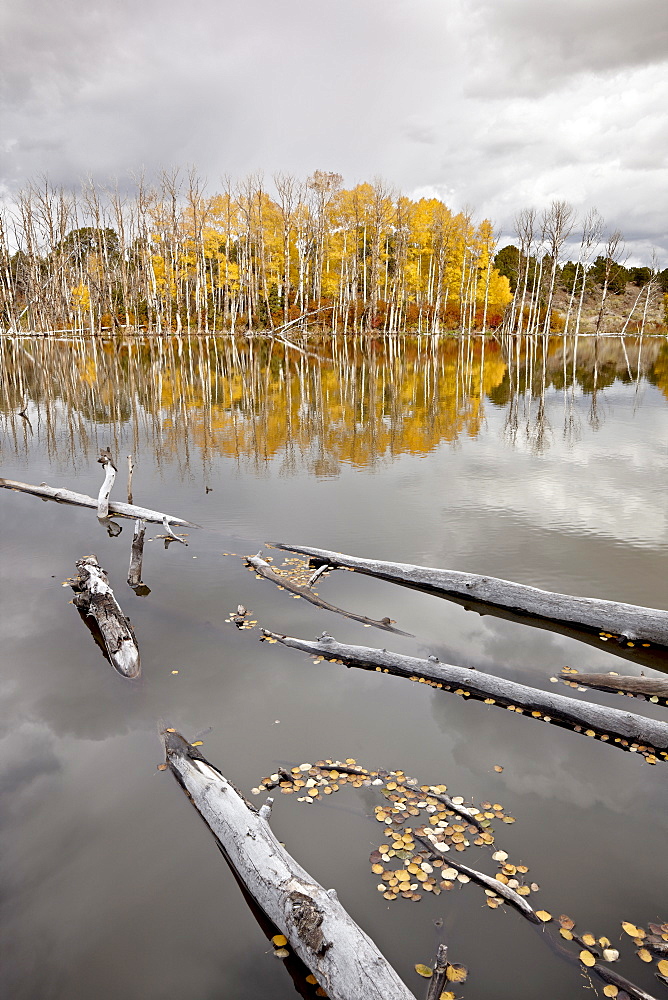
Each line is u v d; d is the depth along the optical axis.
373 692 5.34
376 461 13.65
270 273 61.88
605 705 5.14
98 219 53.56
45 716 4.98
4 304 55.59
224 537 9.20
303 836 3.76
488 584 7.04
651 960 2.96
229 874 3.54
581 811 3.98
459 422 18.02
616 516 9.84
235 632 6.39
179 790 4.18
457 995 2.79
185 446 15.32
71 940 3.14
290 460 13.80
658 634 6.05
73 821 3.91
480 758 4.50
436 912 3.25
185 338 52.78
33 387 25.62
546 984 2.85
